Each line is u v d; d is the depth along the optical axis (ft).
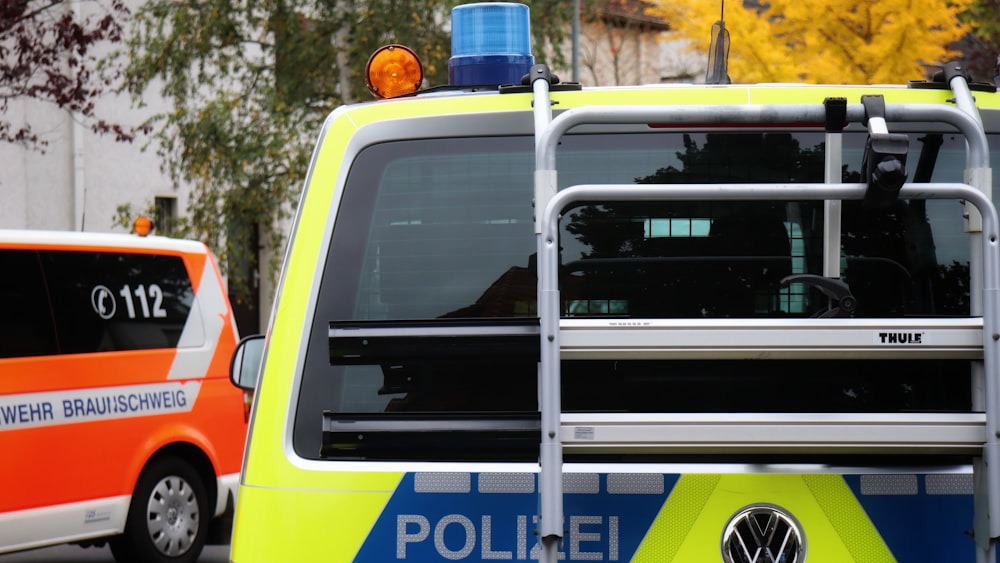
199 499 51.03
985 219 14.39
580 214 16.33
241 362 22.63
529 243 16.56
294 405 16.33
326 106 112.88
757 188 14.35
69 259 46.98
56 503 45.06
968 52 86.12
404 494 15.88
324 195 16.84
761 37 64.23
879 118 14.76
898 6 62.18
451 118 16.88
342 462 16.05
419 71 19.07
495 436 15.69
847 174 16.60
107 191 121.60
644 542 15.58
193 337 51.55
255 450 16.39
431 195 16.76
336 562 15.93
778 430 14.58
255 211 106.93
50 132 110.73
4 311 44.29
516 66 19.67
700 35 65.46
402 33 108.47
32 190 115.03
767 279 16.20
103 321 47.78
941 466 15.55
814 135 16.51
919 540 15.48
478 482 15.78
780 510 15.52
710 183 16.25
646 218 16.26
